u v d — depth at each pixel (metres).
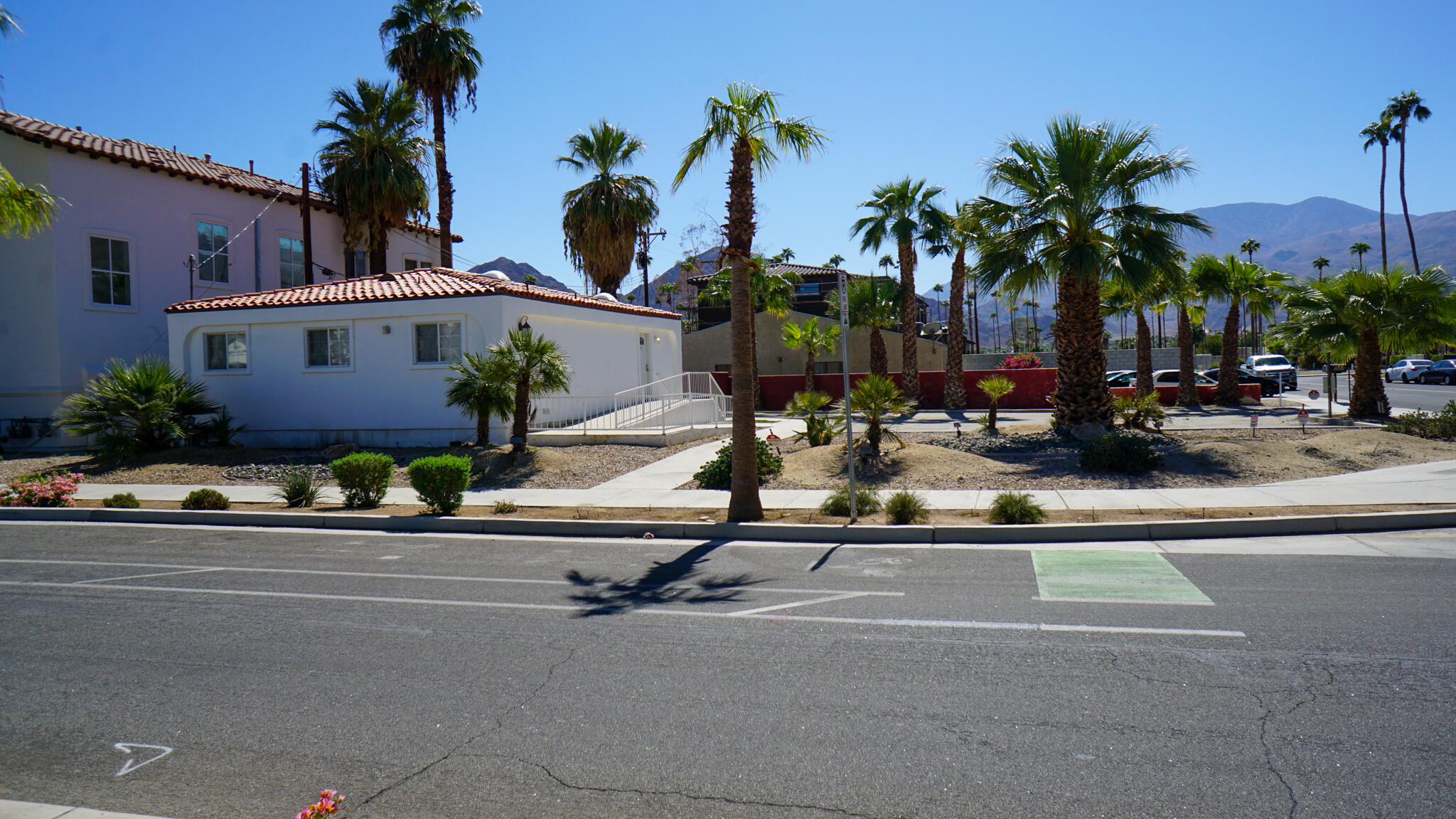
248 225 27.84
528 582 8.36
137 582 8.63
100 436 19.19
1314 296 24.11
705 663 5.73
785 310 36.56
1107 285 19.25
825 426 17.98
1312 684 5.02
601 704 5.04
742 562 9.11
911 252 34.88
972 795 3.82
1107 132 17.45
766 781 4.00
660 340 27.95
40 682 5.62
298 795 4.02
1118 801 3.72
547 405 20.56
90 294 23.50
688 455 17.80
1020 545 9.69
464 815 3.77
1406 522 9.89
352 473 13.15
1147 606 6.84
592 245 32.19
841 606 7.14
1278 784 3.83
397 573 8.92
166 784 4.16
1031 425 21.11
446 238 32.00
